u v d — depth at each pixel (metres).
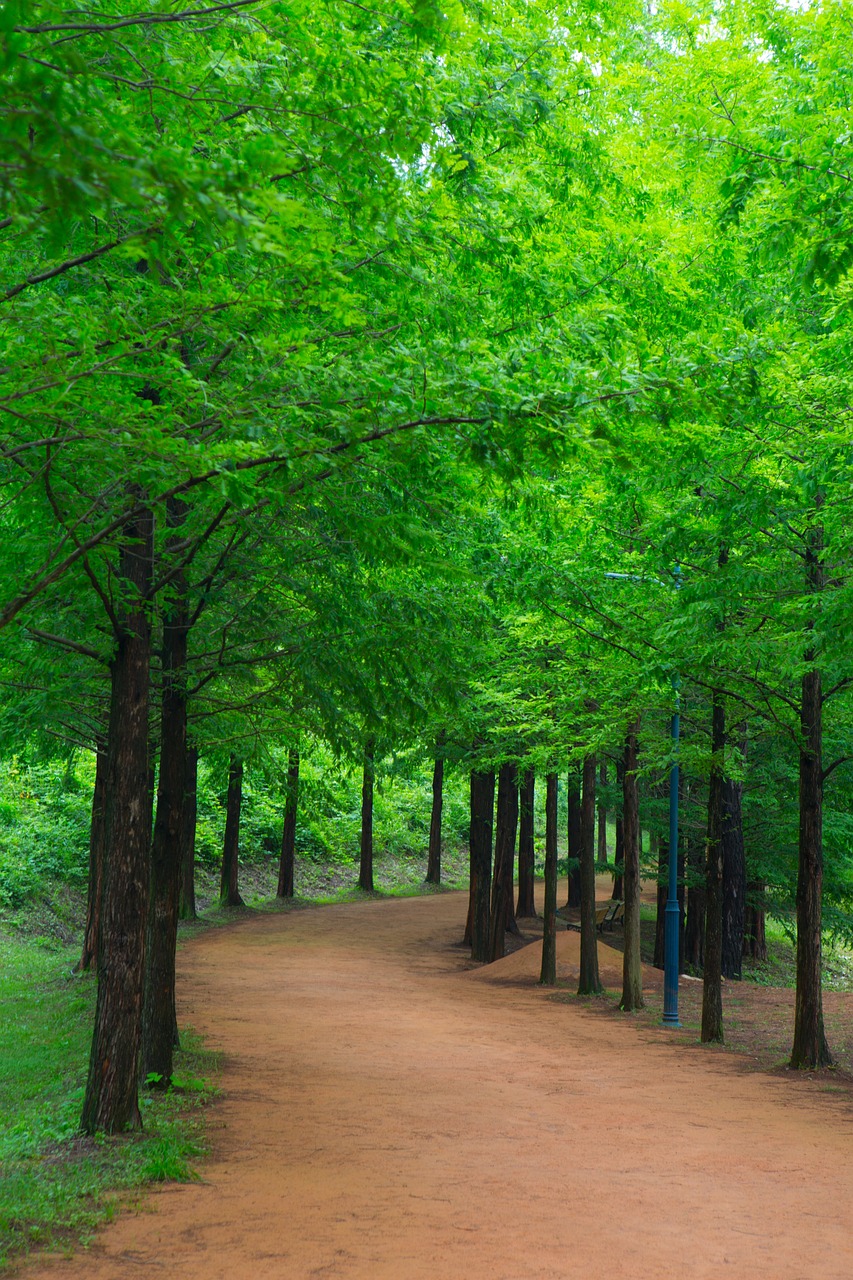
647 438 8.51
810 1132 10.54
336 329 8.62
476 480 10.16
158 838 11.93
